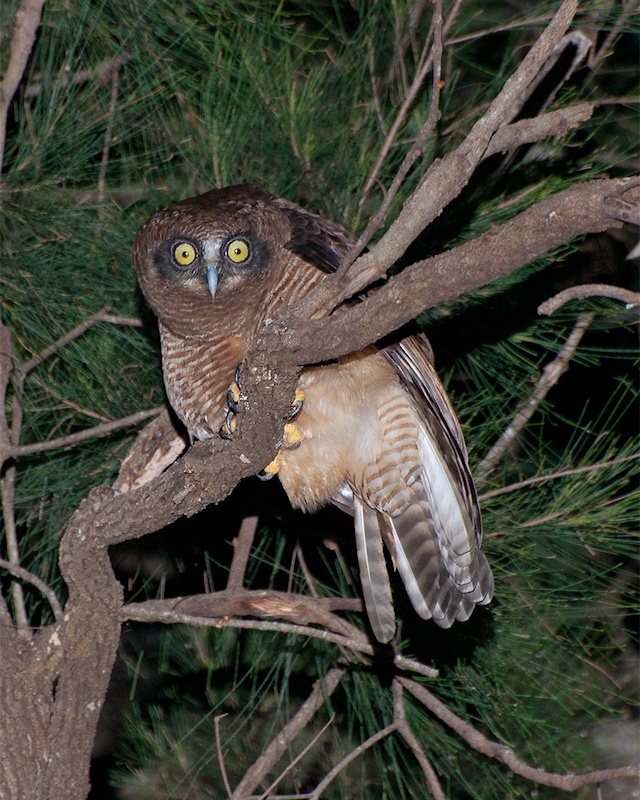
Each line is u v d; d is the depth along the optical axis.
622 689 7.98
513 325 7.79
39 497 7.75
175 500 6.18
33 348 7.57
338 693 8.77
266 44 7.79
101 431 7.20
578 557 7.51
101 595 6.49
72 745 6.73
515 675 7.66
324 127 7.73
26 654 6.71
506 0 7.86
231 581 7.77
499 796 7.78
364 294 7.37
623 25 7.44
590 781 6.75
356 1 7.83
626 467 7.51
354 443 7.73
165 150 7.87
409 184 7.62
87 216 7.47
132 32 7.36
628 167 7.99
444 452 7.39
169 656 8.94
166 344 8.05
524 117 7.86
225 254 7.87
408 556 7.81
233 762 8.55
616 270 8.35
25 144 7.39
